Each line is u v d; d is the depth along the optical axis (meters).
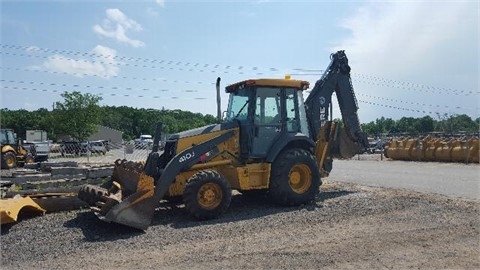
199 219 8.66
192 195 8.59
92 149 36.19
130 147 28.12
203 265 5.95
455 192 11.98
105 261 6.20
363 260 6.04
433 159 24.56
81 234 7.61
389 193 11.44
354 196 11.00
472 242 6.83
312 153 10.70
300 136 10.24
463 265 5.80
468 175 16.91
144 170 9.30
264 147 10.00
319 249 6.55
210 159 9.48
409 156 25.95
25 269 5.95
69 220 8.59
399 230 7.57
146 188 8.12
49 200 9.39
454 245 6.68
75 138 56.34
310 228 7.82
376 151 34.69
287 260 6.08
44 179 12.45
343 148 12.04
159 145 9.72
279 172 9.79
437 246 6.64
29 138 43.56
